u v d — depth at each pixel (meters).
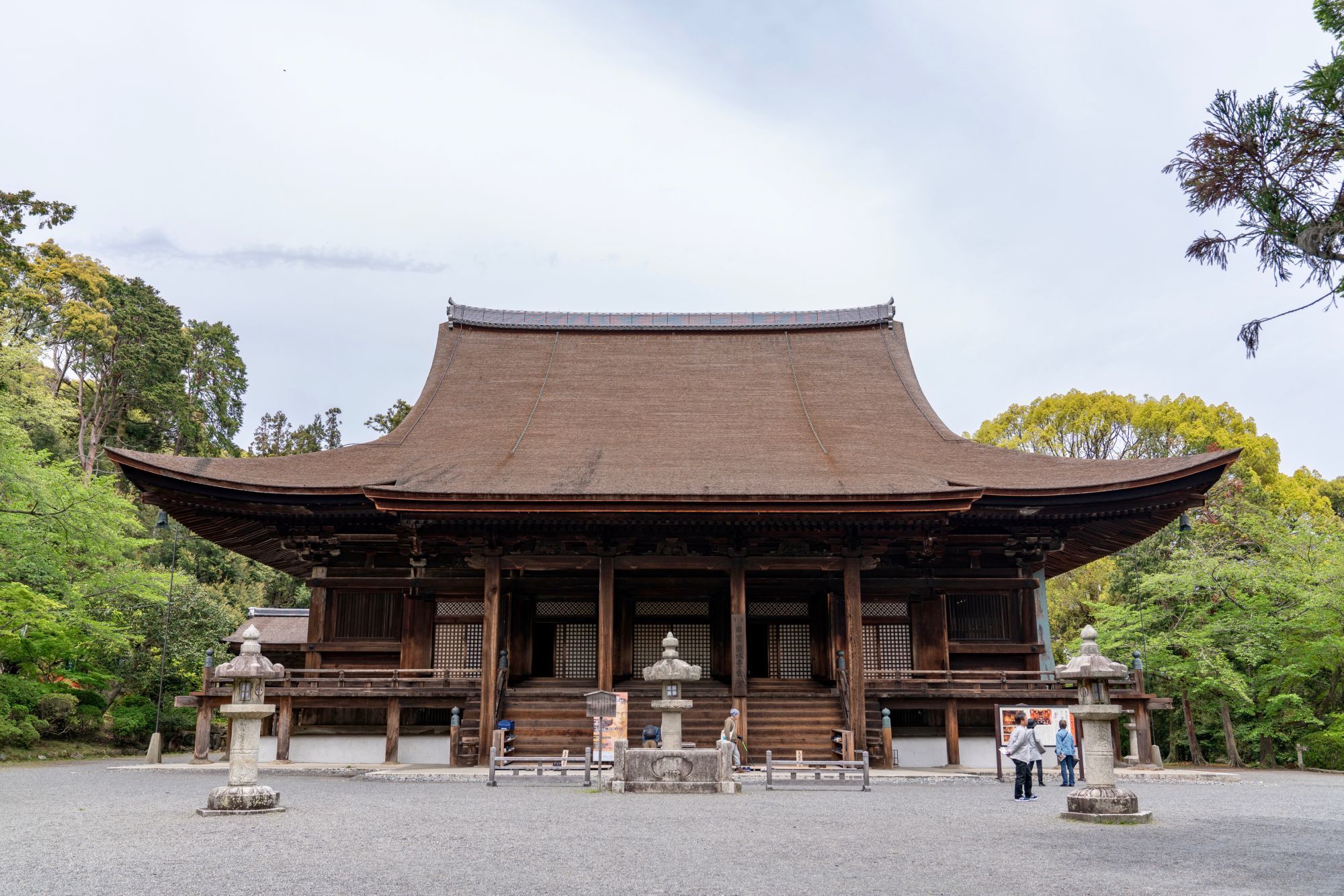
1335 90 8.88
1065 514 29.42
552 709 27.36
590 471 29.95
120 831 13.04
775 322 41.84
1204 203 9.53
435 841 12.19
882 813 15.75
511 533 28.52
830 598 30.48
